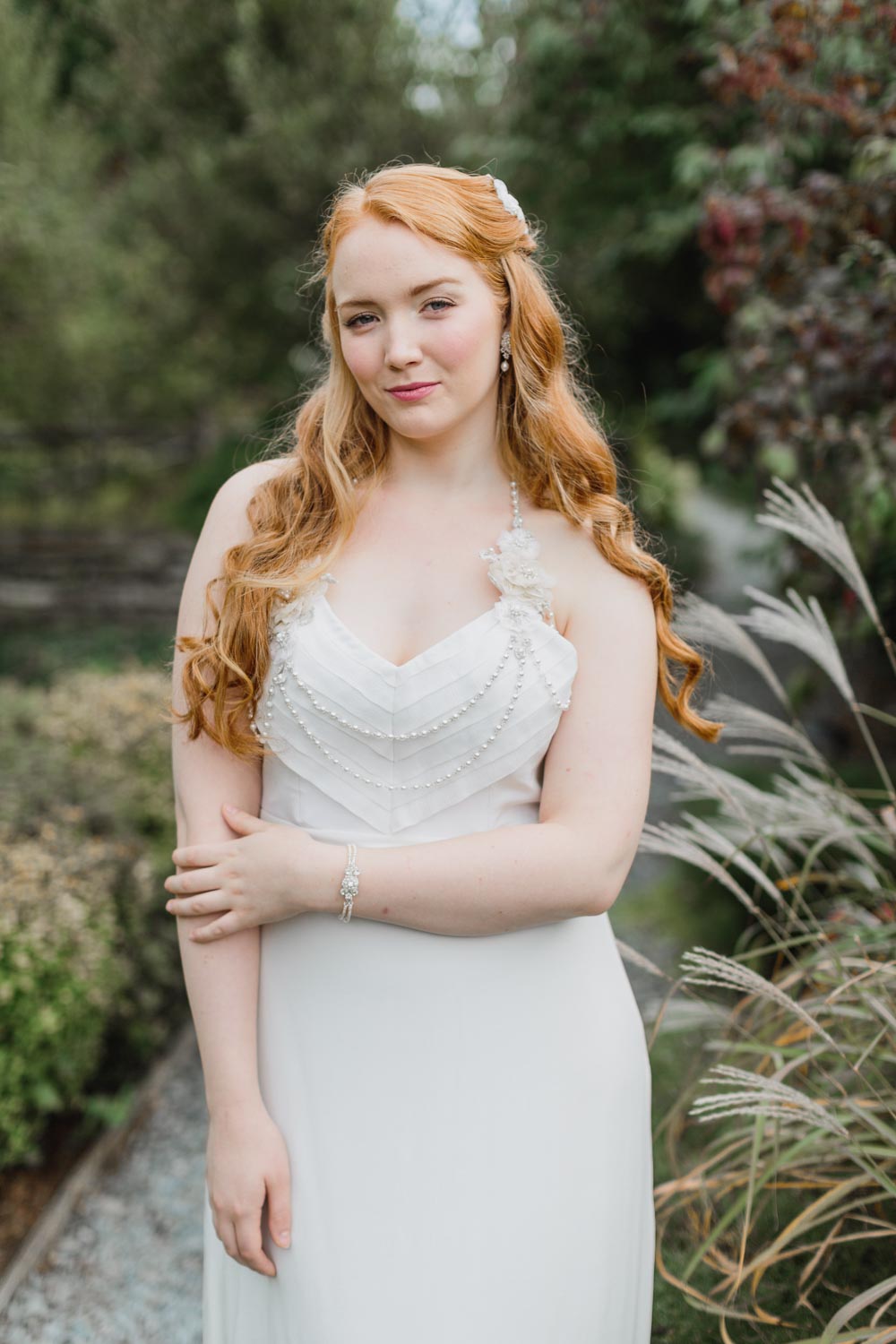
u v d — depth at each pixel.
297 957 1.45
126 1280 2.48
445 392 1.38
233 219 9.33
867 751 4.80
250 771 1.50
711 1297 2.11
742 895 2.15
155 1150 2.96
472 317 1.37
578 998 1.48
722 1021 2.56
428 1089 1.41
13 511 10.87
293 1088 1.43
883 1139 2.03
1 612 8.70
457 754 1.40
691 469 9.37
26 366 9.87
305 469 1.53
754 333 3.43
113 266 9.23
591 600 1.46
